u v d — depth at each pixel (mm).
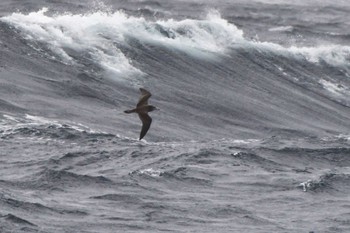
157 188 85500
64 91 128750
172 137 116438
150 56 154500
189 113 132500
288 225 76000
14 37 145125
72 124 113562
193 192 85375
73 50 146375
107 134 109625
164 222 73438
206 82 151625
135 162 96062
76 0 199875
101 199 79312
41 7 188875
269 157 105438
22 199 76000
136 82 142000
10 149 97438
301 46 187875
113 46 152125
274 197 85938
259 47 173250
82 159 95625
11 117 112125
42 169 88812
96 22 158625
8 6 187375
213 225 73875
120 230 69812
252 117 137625
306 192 88750
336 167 105438
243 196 85375
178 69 153750
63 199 78312
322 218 79188
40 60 139500
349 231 75562
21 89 124750
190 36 167000
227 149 106750
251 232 72562
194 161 98438
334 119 148250
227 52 167125
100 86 135375
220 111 136875
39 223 69500
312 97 158750
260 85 158000
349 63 178000
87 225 70312
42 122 111875
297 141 119375
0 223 67562
